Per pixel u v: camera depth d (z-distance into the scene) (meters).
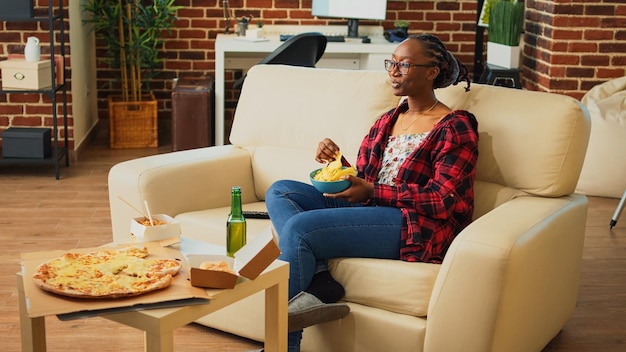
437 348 2.63
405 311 2.71
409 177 2.93
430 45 2.96
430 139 2.91
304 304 2.69
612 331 3.30
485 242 2.53
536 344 2.90
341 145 3.40
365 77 3.47
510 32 6.05
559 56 5.77
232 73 6.93
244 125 3.65
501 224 2.64
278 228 2.98
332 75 3.54
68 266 2.27
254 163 3.59
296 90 3.57
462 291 2.56
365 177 3.08
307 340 2.90
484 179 3.08
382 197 2.85
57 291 2.10
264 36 6.44
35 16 5.59
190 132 5.95
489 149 3.04
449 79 3.04
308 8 6.88
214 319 3.12
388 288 2.73
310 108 3.51
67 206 4.83
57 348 3.05
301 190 3.09
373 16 6.37
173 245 2.54
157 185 3.23
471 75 7.09
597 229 4.60
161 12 6.38
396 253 2.83
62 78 5.58
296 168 3.49
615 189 5.20
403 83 2.98
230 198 3.52
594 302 3.58
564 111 2.96
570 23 5.72
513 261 2.51
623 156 5.16
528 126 3.00
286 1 6.84
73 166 5.75
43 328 2.37
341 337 2.82
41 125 5.76
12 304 3.41
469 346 2.58
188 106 5.91
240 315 3.04
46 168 5.67
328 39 6.32
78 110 6.00
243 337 3.14
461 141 2.88
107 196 5.06
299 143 3.53
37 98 5.72
